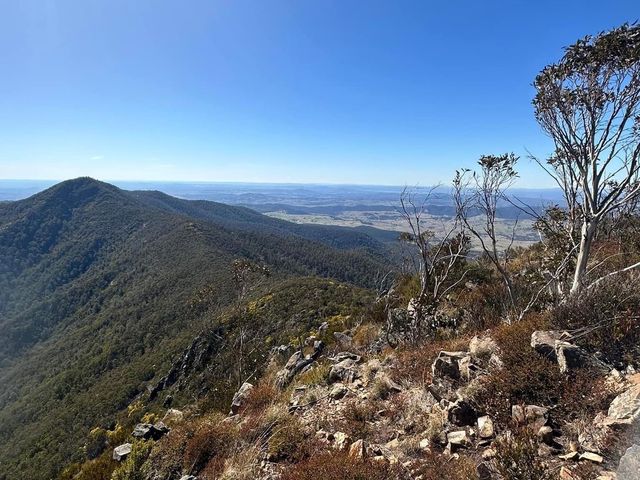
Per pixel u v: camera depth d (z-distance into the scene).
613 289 4.87
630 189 6.09
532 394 4.08
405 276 12.16
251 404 7.46
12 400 86.25
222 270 96.88
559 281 7.09
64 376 79.00
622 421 3.12
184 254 122.88
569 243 7.73
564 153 6.73
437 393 4.87
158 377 54.53
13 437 63.75
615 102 5.80
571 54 6.04
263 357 16.81
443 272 10.00
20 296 157.50
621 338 4.21
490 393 4.25
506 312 6.88
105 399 56.88
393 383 5.74
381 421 4.99
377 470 3.63
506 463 3.01
